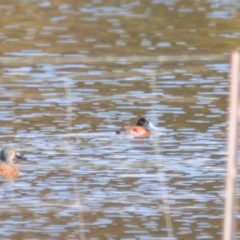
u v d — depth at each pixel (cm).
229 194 964
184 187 1531
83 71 2509
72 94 2233
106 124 1959
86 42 2959
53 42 2955
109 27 3253
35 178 1586
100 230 1331
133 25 3294
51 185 1543
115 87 2317
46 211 1412
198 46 2883
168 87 2309
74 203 1449
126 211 1413
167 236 1311
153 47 2867
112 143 1814
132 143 1816
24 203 1451
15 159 1686
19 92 2253
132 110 2084
